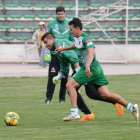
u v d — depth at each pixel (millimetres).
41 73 52656
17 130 18500
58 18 28688
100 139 16062
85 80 19875
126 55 70500
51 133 17562
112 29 75875
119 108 21016
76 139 16109
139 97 31000
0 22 76312
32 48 71062
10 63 70938
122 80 43938
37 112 24547
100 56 71688
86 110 21375
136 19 76000
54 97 32312
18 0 78062
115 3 73750
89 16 72125
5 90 36625
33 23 76750
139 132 17547
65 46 23031
